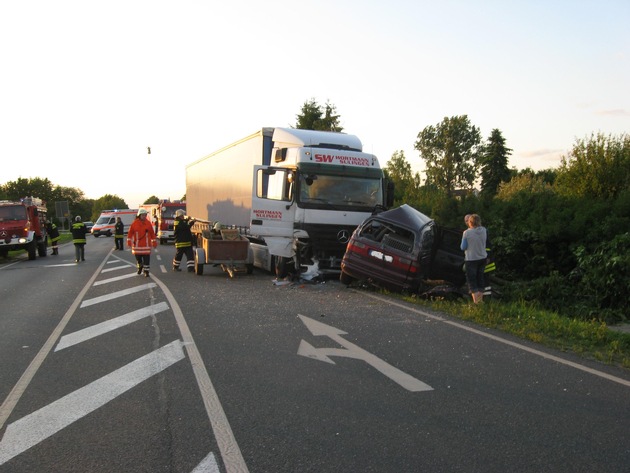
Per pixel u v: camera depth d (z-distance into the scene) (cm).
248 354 688
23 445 421
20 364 657
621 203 1360
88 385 568
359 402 512
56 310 1043
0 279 1653
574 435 438
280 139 1518
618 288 1106
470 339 775
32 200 2672
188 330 833
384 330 830
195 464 385
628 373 619
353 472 373
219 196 1989
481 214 1811
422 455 399
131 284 1405
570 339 782
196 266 1602
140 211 1554
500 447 414
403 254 1173
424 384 568
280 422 462
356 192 1432
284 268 1442
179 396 530
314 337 783
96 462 391
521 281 1388
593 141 1920
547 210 1541
